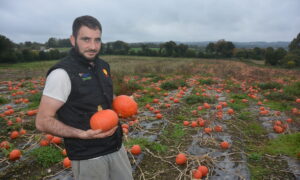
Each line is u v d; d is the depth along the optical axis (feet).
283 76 63.93
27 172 12.78
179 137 17.31
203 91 35.47
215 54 192.44
